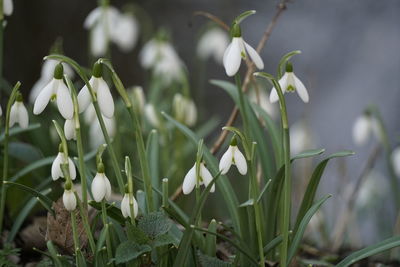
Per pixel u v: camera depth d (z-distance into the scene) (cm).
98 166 304
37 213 463
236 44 325
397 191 639
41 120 593
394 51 1847
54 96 305
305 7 1908
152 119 616
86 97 309
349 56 1869
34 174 508
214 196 753
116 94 1121
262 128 430
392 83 1809
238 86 370
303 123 775
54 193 487
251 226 372
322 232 646
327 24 1889
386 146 638
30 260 439
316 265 441
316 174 360
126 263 328
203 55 915
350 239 706
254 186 320
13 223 462
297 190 732
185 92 634
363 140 673
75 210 344
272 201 376
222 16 1809
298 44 1888
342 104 1795
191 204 700
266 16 1870
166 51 746
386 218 779
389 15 1883
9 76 1479
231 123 470
